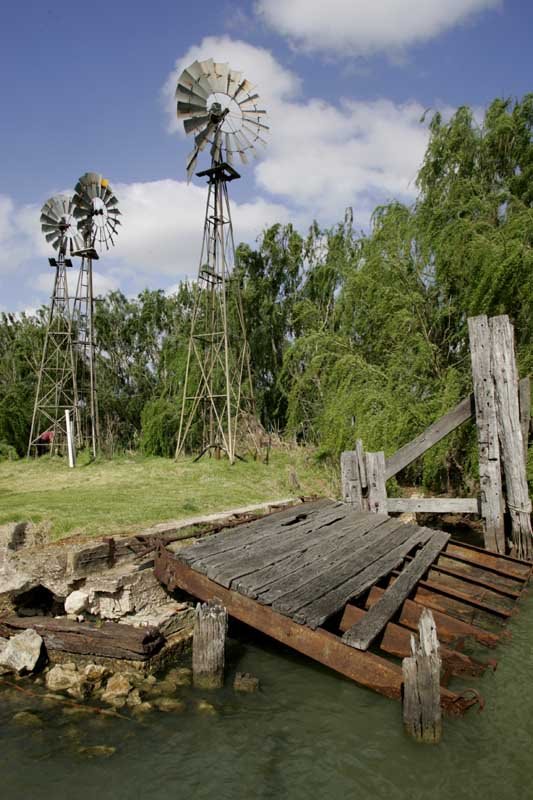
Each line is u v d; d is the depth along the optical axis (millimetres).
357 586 6340
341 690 5777
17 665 6152
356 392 13852
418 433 12812
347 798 4289
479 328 10023
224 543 7668
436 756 4684
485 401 9930
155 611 7207
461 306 12953
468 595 7520
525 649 6734
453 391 12266
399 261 14422
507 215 12789
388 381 13773
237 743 4957
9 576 7172
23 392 24719
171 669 6293
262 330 22828
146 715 5359
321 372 17016
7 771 4605
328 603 5750
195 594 6621
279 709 5445
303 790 4383
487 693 5691
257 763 4699
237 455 17844
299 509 10180
